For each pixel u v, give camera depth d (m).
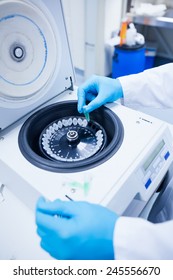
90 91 0.82
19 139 0.60
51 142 0.67
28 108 0.68
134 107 0.89
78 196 0.48
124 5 2.06
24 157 0.55
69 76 0.78
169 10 2.16
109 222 0.44
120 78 0.84
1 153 0.56
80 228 0.44
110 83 0.81
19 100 0.65
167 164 0.62
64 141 0.67
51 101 0.75
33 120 0.67
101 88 0.78
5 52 0.56
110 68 2.37
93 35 1.97
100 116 0.72
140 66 2.10
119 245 0.41
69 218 0.46
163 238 0.40
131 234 0.42
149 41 2.63
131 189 0.52
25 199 0.57
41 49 0.65
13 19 0.55
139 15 1.98
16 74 0.60
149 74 0.84
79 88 0.78
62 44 0.71
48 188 0.49
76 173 0.51
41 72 0.67
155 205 0.72
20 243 0.53
